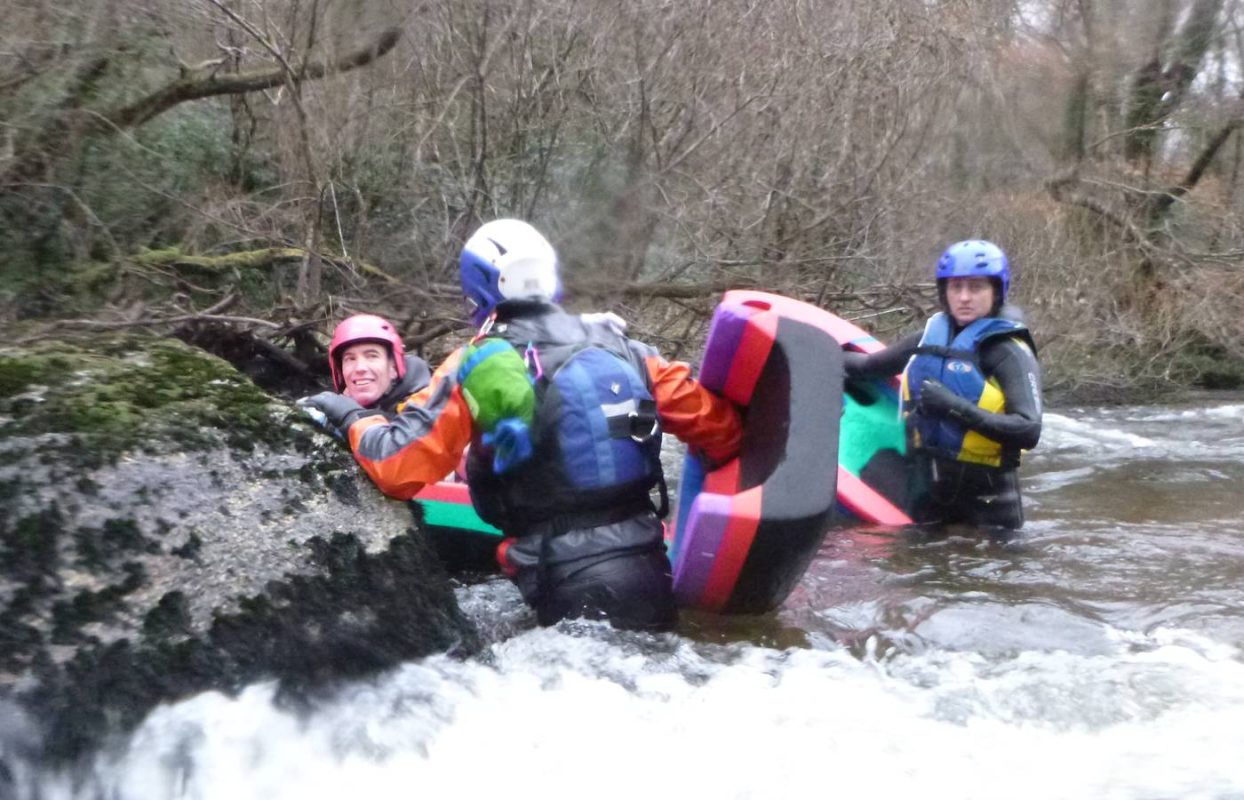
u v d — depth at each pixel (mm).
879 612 3541
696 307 8586
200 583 2566
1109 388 12258
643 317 8727
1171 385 12727
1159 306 12930
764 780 2443
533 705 2756
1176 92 14297
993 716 2746
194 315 6613
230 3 7488
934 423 4723
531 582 3297
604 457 3229
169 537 2623
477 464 3314
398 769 2480
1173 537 4578
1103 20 13570
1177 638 3279
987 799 2346
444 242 7891
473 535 4020
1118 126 14031
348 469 3059
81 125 7008
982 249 4660
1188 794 2344
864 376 4844
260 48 7707
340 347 4340
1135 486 5949
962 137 11070
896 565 4113
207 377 3139
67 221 7066
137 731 2289
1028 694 2828
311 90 7621
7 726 2168
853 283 9336
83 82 7121
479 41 7988
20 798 2135
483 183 8141
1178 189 14273
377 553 2885
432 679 2738
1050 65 13367
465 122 8359
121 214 7441
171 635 2443
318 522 2850
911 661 3113
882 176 9453
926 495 4828
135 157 7457
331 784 2414
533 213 8438
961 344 4691
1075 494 5707
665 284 8477
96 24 7066
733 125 8844
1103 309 12758
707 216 8680
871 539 4516
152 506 2668
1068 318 11977
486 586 3895
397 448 3051
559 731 2646
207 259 7520
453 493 3996
